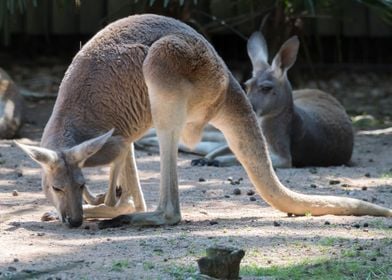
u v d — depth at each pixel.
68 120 10.59
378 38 24.72
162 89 10.48
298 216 11.38
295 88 23.72
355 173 15.29
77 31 24.08
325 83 24.09
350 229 10.41
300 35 22.66
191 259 8.88
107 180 14.07
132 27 10.88
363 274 8.53
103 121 10.63
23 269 8.45
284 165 16.47
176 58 10.48
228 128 11.33
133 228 10.49
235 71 23.83
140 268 8.52
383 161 17.05
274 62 16.69
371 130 20.16
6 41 18.73
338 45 23.77
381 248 9.44
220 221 10.95
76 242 9.64
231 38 24.14
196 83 10.71
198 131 11.27
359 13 24.39
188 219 11.12
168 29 10.95
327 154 17.09
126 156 11.06
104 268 8.52
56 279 8.11
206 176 14.67
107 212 11.05
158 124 10.60
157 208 10.75
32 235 9.96
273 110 16.52
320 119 17.11
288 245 9.53
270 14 22.30
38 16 23.94
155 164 15.80
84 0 23.77
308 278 8.38
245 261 8.89
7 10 18.06
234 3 22.83
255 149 11.30
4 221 10.84
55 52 24.33
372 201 12.43
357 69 24.66
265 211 11.80
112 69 10.62
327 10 23.20
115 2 23.17
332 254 9.20
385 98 23.16
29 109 21.12
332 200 11.43
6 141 17.75
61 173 10.23
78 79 10.68
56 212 11.01
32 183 13.63
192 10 21.94
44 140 10.70
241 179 14.26
